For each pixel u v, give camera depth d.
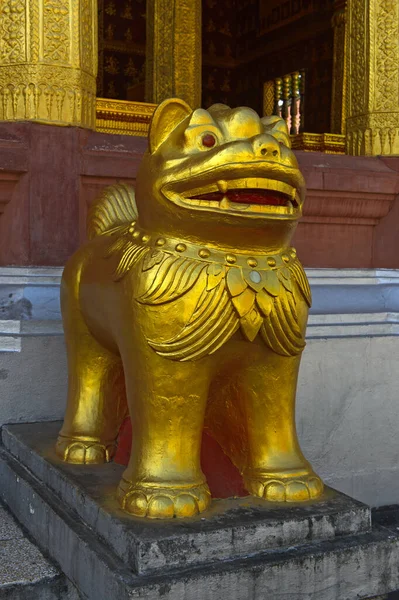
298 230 3.29
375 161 3.44
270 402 1.66
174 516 1.48
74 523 1.61
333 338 2.63
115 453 1.92
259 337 1.57
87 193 2.88
